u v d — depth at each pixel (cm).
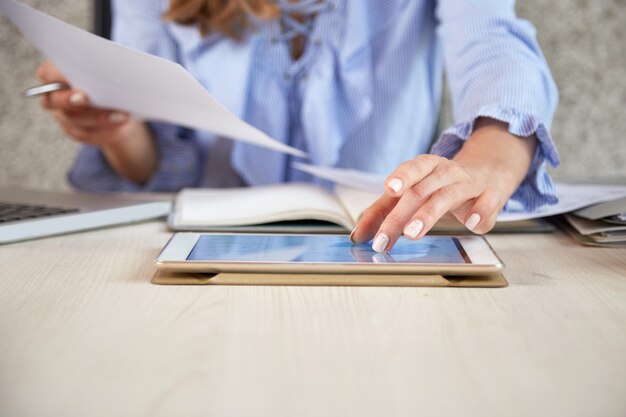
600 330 46
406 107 132
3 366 39
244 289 54
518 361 40
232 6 122
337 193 94
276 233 72
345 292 54
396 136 132
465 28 96
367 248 63
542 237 76
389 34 128
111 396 35
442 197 61
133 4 133
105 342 43
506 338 44
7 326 46
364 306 50
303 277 56
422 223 59
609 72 179
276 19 125
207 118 81
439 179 62
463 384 37
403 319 48
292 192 89
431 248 62
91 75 91
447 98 171
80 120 107
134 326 46
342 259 58
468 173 66
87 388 36
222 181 136
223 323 46
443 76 169
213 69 126
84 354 41
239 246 63
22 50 192
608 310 50
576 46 179
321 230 74
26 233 72
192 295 53
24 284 56
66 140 195
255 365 39
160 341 43
